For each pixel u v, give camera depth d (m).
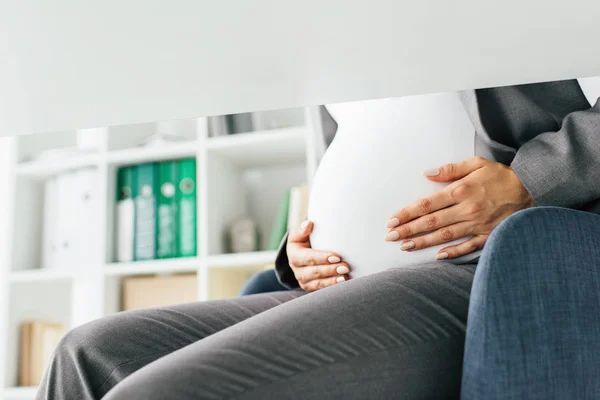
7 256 2.56
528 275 0.52
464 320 0.61
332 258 0.90
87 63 0.33
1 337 2.49
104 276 2.43
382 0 0.27
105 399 0.49
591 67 0.35
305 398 0.51
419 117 0.89
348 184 0.91
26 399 2.40
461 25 0.30
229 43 0.31
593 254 0.57
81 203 2.56
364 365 0.55
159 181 2.50
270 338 0.53
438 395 0.59
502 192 0.81
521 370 0.50
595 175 0.75
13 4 0.27
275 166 2.68
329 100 0.40
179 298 2.39
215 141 2.43
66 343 0.77
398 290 0.61
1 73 0.34
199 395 0.48
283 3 0.27
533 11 0.29
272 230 2.63
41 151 2.88
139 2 0.27
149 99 0.38
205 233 2.36
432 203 0.82
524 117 0.87
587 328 0.55
